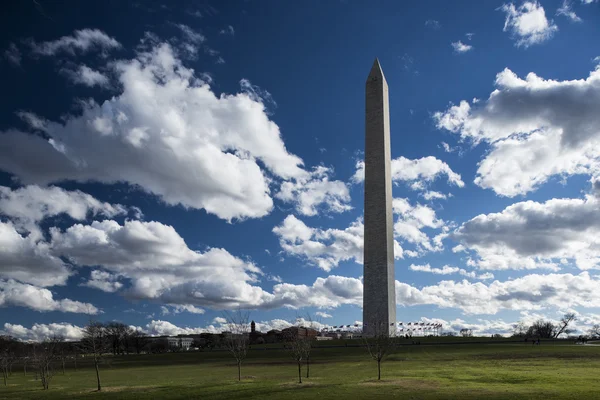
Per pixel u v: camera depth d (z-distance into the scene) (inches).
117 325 5649.6
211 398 1314.0
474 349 2893.7
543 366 1887.3
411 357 2524.6
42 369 1983.3
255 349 3727.9
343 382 1541.6
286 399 1222.3
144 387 1652.3
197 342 5994.1
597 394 1149.7
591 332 5305.1
